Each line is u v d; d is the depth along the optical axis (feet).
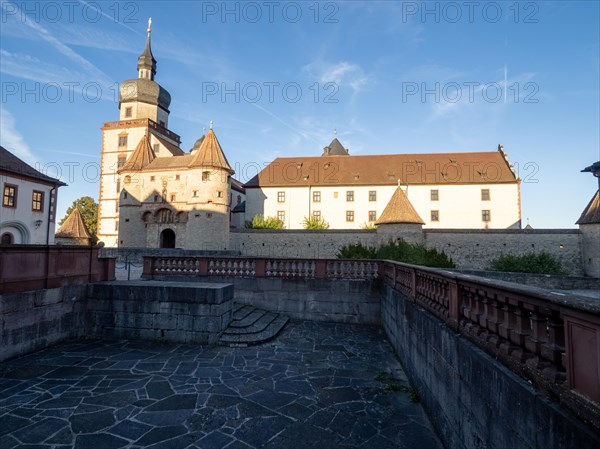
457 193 145.79
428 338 16.51
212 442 13.85
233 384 20.04
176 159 151.43
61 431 14.38
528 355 8.42
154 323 29.04
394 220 102.68
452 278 13.17
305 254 113.60
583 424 6.07
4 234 82.89
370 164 162.50
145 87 174.19
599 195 94.94
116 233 168.96
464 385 11.68
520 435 8.05
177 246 141.79
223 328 29.60
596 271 91.56
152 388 19.15
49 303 26.11
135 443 13.61
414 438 14.52
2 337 22.26
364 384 20.57
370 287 37.76
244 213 167.53
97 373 21.21
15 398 17.43
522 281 64.54
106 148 172.14
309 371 22.63
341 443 14.03
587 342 6.15
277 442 14.01
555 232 97.86
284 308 38.93
